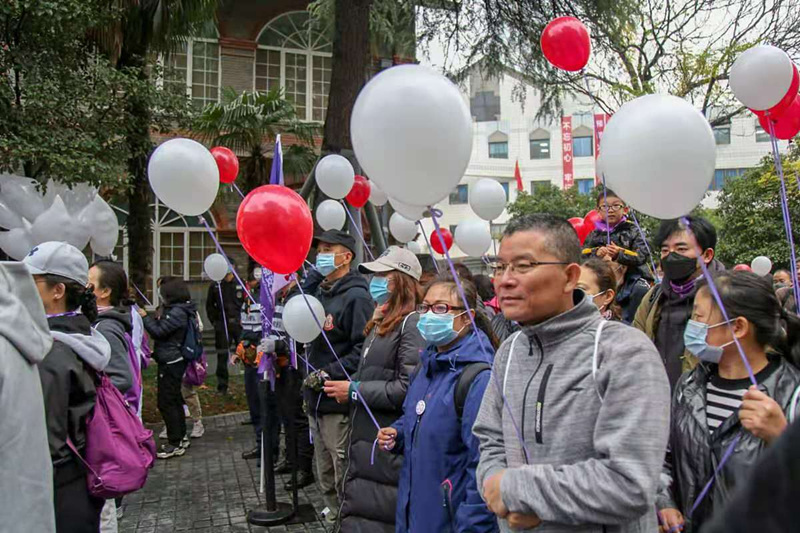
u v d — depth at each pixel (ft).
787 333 6.38
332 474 13.58
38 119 19.52
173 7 29.50
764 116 11.50
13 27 19.47
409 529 7.39
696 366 7.02
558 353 5.49
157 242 46.75
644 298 10.14
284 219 9.67
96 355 8.02
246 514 14.93
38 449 5.98
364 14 23.21
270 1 49.16
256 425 18.84
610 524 4.86
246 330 19.39
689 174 5.60
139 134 24.98
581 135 112.98
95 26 22.17
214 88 47.52
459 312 7.77
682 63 30.42
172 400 19.89
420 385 7.96
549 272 5.55
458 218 111.45
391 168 5.69
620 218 13.52
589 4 28.09
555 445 5.17
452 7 29.12
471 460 6.84
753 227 39.58
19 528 5.65
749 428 5.64
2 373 5.68
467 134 5.73
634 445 4.66
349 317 13.07
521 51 29.43
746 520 1.85
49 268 8.30
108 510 10.83
